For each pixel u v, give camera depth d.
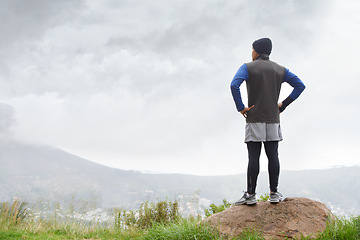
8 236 5.17
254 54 4.08
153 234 4.45
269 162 3.86
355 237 3.44
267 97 3.77
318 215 3.77
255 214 3.88
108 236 5.76
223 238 3.73
